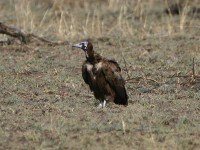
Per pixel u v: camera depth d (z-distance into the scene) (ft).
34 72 159.22
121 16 221.87
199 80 150.10
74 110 126.21
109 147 105.50
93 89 127.34
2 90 141.59
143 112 124.26
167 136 110.01
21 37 190.29
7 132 112.37
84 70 126.52
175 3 239.30
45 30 209.97
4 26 188.24
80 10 247.50
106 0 265.54
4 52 180.75
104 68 125.08
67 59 174.40
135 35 204.33
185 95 138.51
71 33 201.26
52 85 146.51
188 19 226.17
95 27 215.51
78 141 108.06
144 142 107.14
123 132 112.06
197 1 244.01
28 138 109.19
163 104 131.44
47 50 184.03
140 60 171.94
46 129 113.09
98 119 119.44
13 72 158.30
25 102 132.98
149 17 231.50
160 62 168.86
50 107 127.95
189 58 172.65
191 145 106.83
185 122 117.80
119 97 127.65
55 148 105.09
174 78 153.48
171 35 203.00
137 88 145.38
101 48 187.42
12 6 252.21
